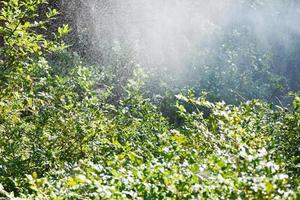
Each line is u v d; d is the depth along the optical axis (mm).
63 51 11352
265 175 3092
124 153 3828
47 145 5742
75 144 5766
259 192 2930
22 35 5184
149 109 6691
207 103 4887
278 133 5129
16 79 5301
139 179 3268
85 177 3301
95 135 5828
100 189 3096
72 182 3373
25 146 5715
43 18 13211
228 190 2986
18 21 5172
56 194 3484
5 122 5559
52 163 5414
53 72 10414
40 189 3645
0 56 5523
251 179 3086
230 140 4434
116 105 10680
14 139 5535
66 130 5805
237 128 4527
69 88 6168
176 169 3273
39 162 5375
